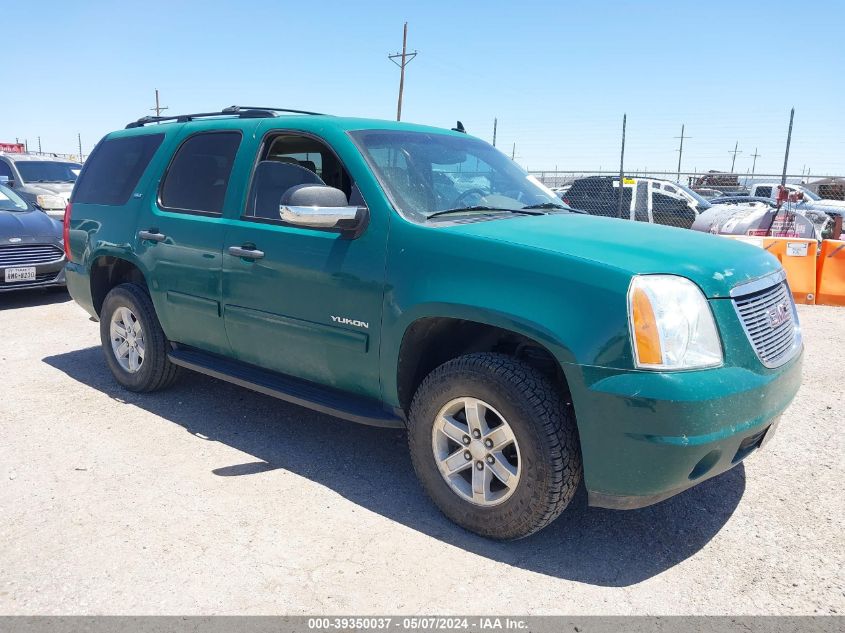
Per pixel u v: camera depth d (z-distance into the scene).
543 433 2.79
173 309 4.41
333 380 3.64
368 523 3.24
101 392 5.03
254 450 4.05
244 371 4.18
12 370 5.55
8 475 3.66
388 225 3.31
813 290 8.77
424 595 2.70
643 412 2.61
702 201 14.54
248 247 3.86
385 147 3.71
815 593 2.75
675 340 2.65
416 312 3.13
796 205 14.66
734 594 2.75
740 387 2.71
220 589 2.71
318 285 3.52
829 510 3.43
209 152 4.33
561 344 2.73
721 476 3.82
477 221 3.42
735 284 2.87
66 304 8.25
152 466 3.80
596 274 2.75
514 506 2.94
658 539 3.16
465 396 3.04
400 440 4.26
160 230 4.43
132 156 4.95
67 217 5.33
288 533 3.13
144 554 2.93
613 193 14.70
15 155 14.41
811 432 4.43
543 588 2.76
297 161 4.07
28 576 2.77
